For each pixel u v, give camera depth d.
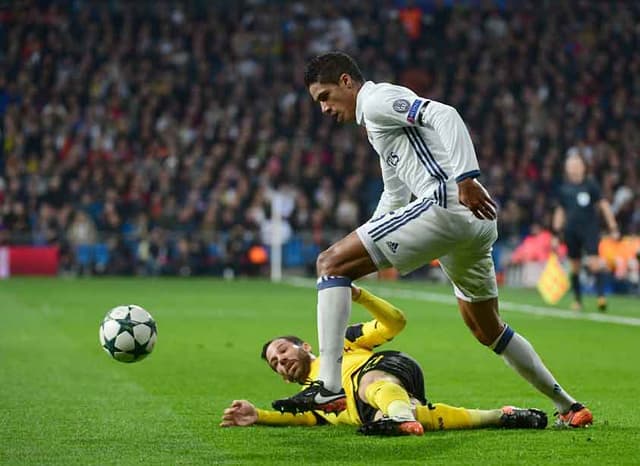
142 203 48.12
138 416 11.93
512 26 59.62
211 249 47.59
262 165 50.66
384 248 10.56
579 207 29.56
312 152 50.88
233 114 53.28
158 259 47.28
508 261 45.44
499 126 53.47
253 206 48.16
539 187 49.38
